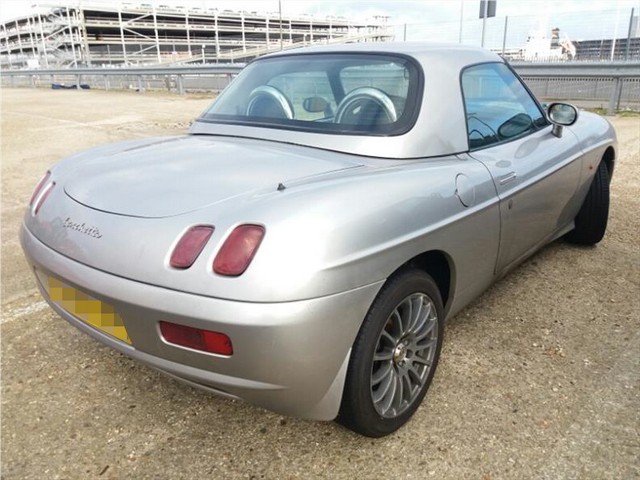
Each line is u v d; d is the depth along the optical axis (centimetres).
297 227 173
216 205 186
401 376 218
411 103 246
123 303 182
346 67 274
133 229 187
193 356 177
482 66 295
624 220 480
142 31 8750
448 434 220
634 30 1338
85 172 233
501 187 258
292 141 251
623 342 286
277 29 9688
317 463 207
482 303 329
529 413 231
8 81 3127
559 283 356
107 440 220
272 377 174
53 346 289
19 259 404
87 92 2166
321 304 172
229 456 211
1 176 652
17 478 200
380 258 189
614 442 213
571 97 1218
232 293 167
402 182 208
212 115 300
